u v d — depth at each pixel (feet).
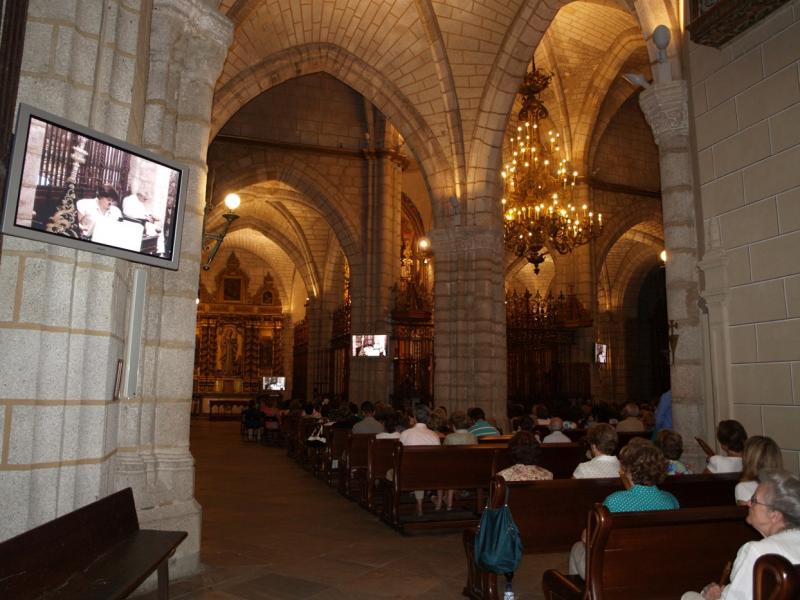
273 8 45.24
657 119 26.81
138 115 17.94
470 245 48.70
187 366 20.51
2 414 13.16
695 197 25.72
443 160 50.24
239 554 22.15
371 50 49.62
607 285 95.71
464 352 47.96
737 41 23.58
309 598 17.62
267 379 114.11
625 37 61.36
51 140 13.16
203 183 21.40
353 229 72.38
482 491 28.14
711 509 12.30
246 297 120.78
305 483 39.88
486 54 47.57
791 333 21.03
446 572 20.25
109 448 15.57
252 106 71.46
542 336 75.31
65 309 14.12
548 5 44.29
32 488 13.44
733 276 23.43
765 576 7.59
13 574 10.40
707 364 24.67
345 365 76.89
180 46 20.88
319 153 72.38
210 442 69.05
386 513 27.78
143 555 13.53
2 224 12.31
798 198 20.94
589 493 17.65
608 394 88.07
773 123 22.00
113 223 14.51
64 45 14.26
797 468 20.63
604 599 11.80
